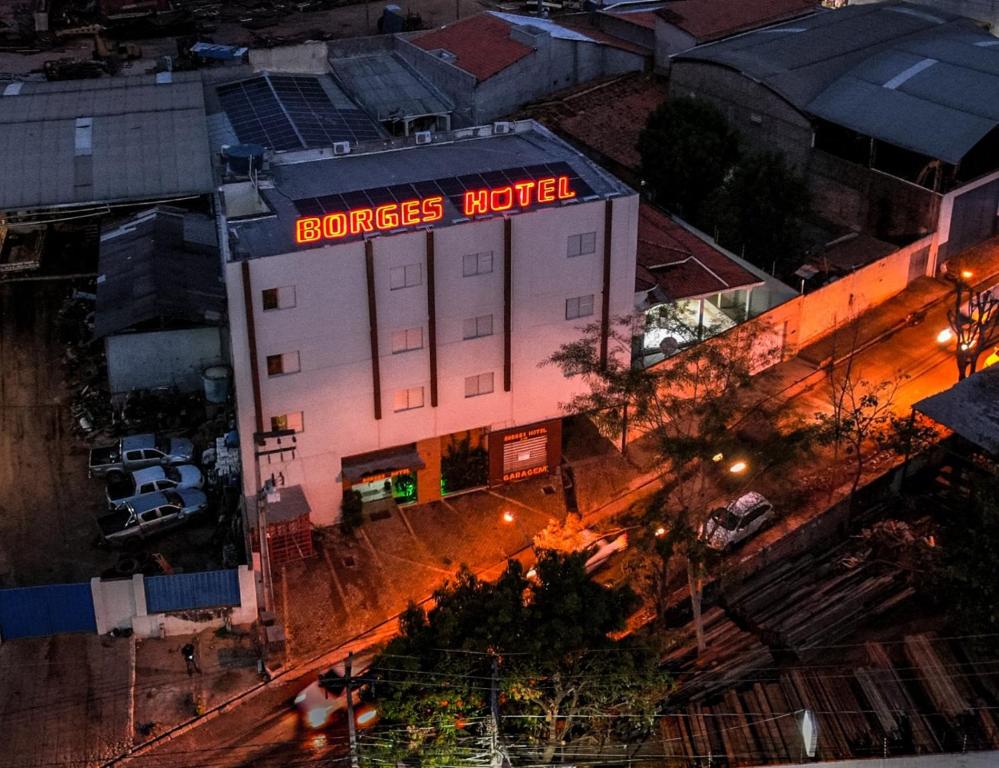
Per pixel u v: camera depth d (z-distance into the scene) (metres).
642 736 55.25
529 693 49.84
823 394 79.75
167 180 94.06
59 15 158.38
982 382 69.88
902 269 89.00
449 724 49.44
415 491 73.62
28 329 87.62
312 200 71.31
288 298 65.06
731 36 109.56
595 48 114.31
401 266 66.62
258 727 57.88
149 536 69.31
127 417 78.38
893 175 90.12
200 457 75.81
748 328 71.69
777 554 66.69
